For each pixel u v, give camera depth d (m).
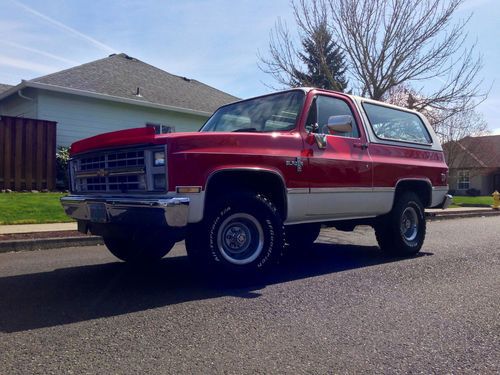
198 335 3.49
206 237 4.73
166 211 4.33
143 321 3.79
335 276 5.53
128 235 5.03
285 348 3.27
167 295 4.59
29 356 3.08
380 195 6.43
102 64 19.58
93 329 3.60
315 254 7.19
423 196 7.41
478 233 10.68
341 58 14.86
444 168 7.63
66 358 3.05
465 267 6.24
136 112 17.81
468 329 3.74
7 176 14.02
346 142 6.07
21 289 4.82
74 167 5.65
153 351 3.18
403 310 4.20
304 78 14.83
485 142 40.53
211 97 21.86
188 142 4.60
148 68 21.64
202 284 5.07
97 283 5.10
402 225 6.95
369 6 14.02
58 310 4.09
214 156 4.70
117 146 4.87
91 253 7.27
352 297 4.59
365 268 6.04
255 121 6.01
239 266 4.93
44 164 14.83
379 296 4.65
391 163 6.59
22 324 3.71
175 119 18.95
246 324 3.75
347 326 3.74
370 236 9.55
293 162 5.35
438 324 3.84
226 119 6.40
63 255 7.06
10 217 9.85
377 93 14.28
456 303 4.47
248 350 3.22
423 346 3.36
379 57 14.12
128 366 2.94
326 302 4.40
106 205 4.80
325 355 3.16
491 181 41.03
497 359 3.16
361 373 2.90
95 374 2.82
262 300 4.43
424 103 14.72
